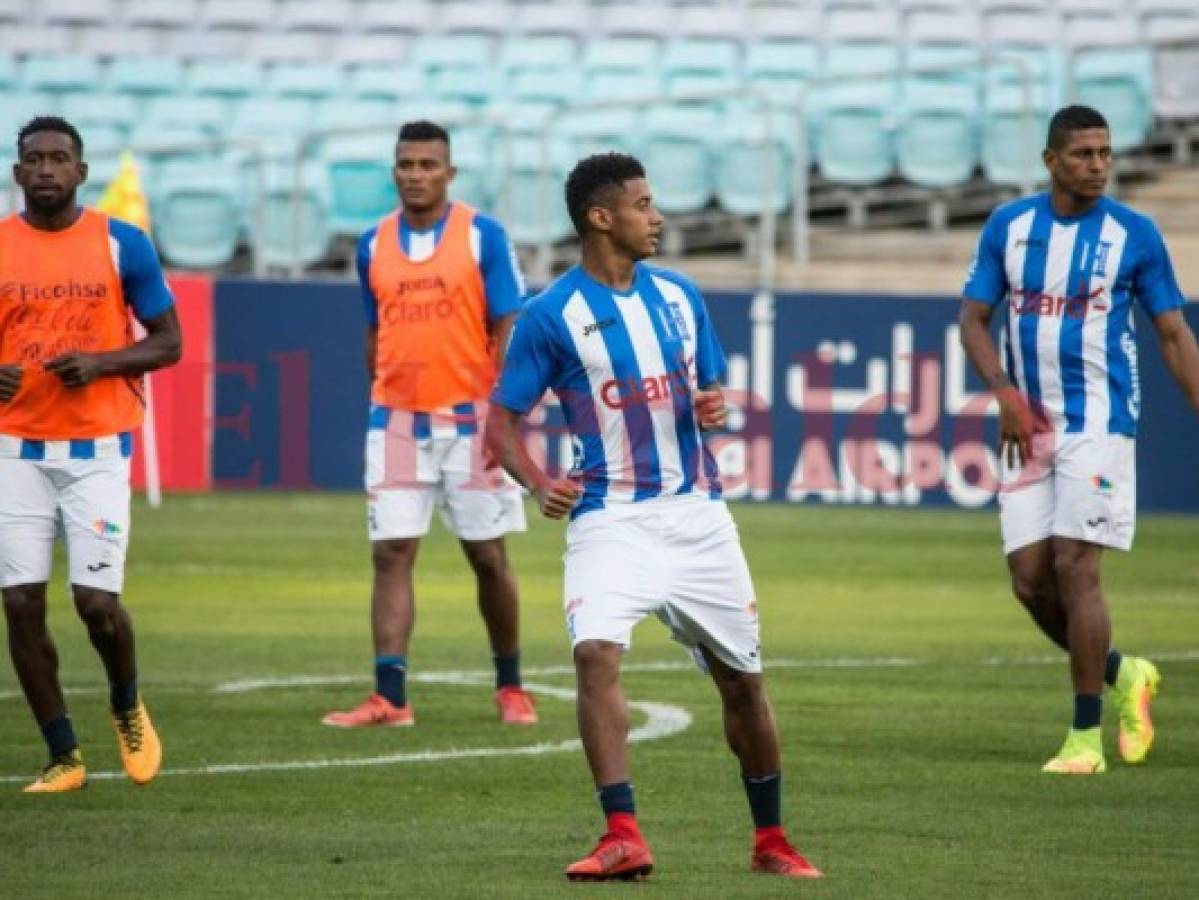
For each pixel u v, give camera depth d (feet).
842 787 97.66
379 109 289.33
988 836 86.84
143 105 295.89
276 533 208.13
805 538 206.49
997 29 306.14
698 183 268.62
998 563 191.01
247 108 292.81
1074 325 104.06
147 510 224.94
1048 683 129.80
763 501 232.12
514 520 117.91
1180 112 266.98
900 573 183.83
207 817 90.07
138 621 156.04
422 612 163.22
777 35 312.50
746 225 269.44
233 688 127.24
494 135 270.46
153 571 182.60
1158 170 266.57
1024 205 105.81
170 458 240.53
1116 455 103.60
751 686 79.61
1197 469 225.76
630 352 79.30
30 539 94.38
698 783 98.27
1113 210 104.58
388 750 107.24
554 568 190.60
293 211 238.27
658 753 106.11
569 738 111.24
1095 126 103.55
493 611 117.29
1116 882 78.23
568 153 268.00
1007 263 105.81
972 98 270.05
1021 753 106.73
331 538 204.95
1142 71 272.92
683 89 289.94
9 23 320.91
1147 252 104.37
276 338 237.04
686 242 271.08
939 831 87.81
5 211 249.34
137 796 94.68
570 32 317.83
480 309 119.03
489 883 77.46
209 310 237.86
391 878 78.38
